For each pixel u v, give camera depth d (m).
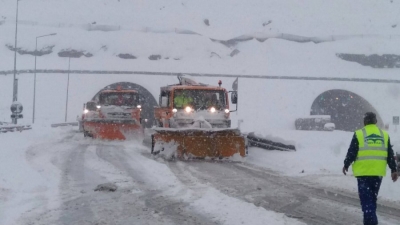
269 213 8.91
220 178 13.60
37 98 64.50
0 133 28.81
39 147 22.38
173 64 73.94
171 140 18.27
